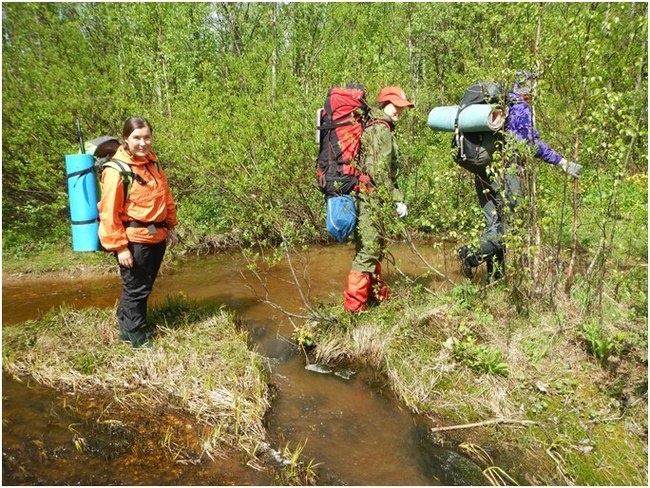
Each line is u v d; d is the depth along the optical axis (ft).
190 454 8.94
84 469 8.48
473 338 11.49
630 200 14.56
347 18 35.50
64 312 14.20
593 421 9.20
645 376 9.87
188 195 25.04
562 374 10.41
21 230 24.58
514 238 11.00
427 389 10.56
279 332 14.06
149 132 10.94
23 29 31.01
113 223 10.83
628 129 10.18
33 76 26.32
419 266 18.24
